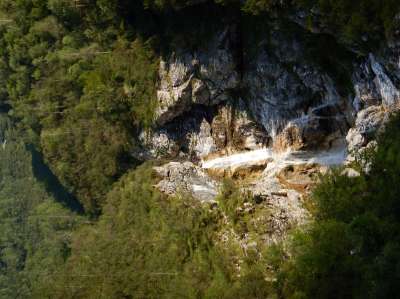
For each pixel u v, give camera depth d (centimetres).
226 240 5909
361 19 4441
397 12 4238
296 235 4838
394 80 4762
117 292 6625
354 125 5469
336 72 5478
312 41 5403
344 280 4384
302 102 5938
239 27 6088
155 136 7394
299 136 6047
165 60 6812
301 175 6016
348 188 4803
